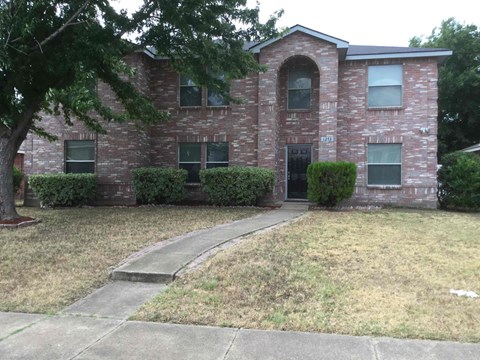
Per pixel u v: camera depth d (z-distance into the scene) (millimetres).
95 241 8289
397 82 15352
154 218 11391
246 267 6305
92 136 15570
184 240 8266
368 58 15266
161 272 6031
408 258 7023
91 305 5059
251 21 11797
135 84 15055
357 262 6711
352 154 15516
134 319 4605
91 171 15750
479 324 4379
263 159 15234
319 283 5648
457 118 27422
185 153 16250
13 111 10469
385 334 4164
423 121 15070
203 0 10789
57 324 4473
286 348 3867
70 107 11812
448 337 4082
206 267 6352
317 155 15695
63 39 10422
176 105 16125
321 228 9609
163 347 3900
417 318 4531
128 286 5793
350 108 15562
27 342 4020
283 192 15961
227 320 4535
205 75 12648
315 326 4352
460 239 8711
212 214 12312
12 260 6887
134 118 12852
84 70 9945
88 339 4086
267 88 15234
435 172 14961
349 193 13508
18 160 22172
